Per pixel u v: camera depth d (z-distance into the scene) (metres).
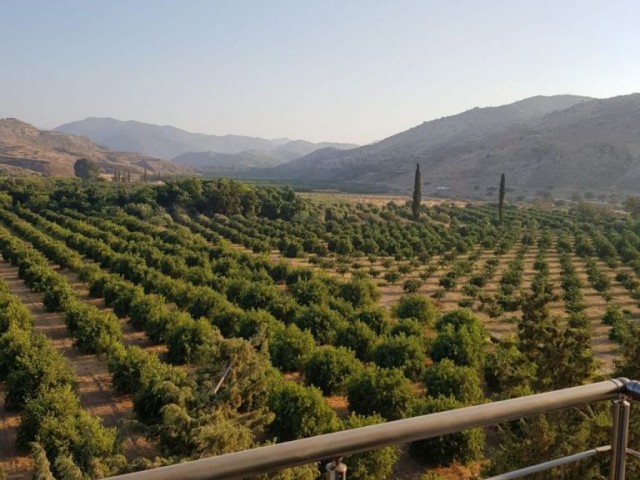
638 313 34.81
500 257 55.44
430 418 2.32
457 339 21.11
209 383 9.74
